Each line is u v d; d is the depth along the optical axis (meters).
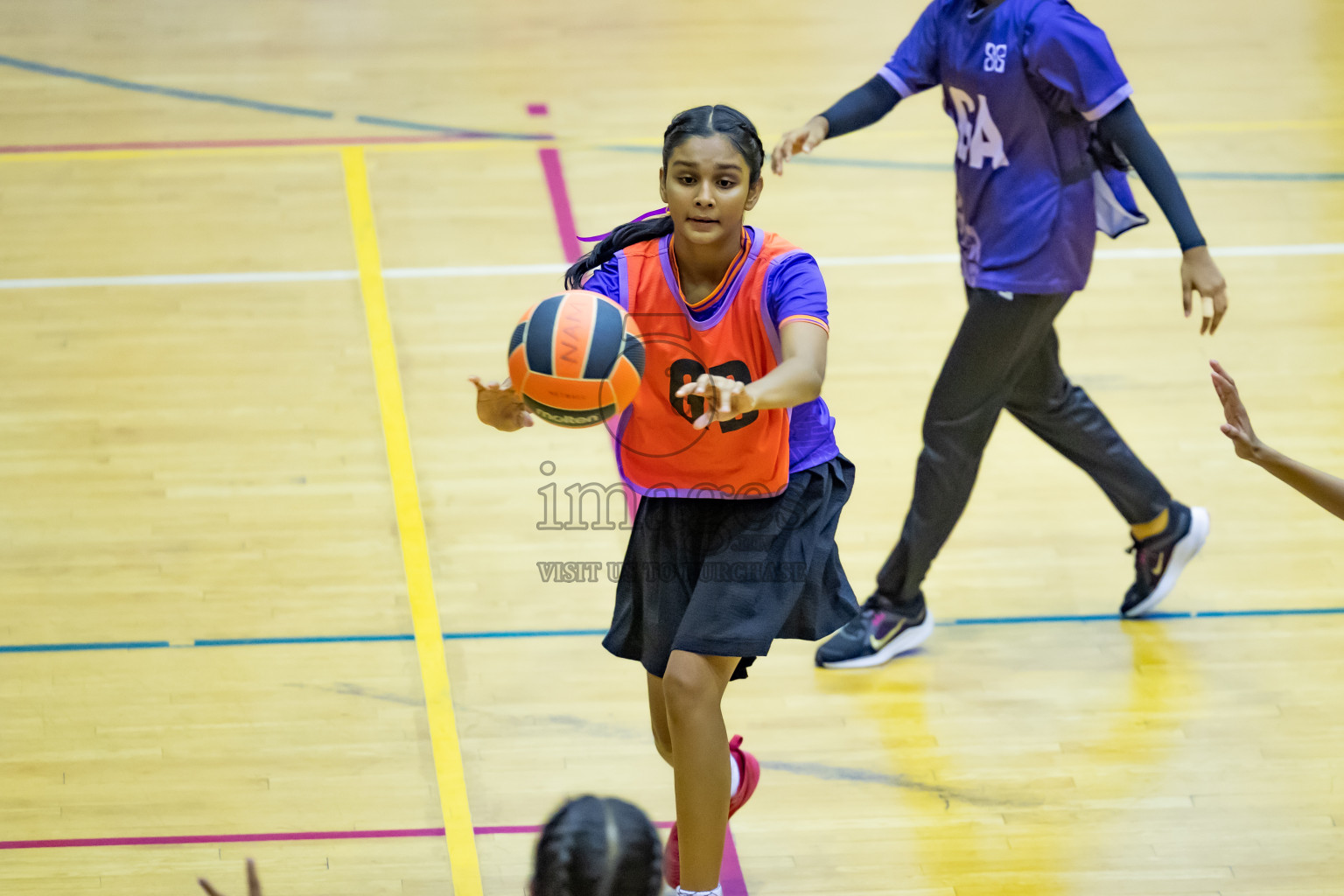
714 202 9.09
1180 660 14.34
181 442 17.47
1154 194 12.53
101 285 21.12
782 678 14.16
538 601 14.94
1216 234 23.33
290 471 16.97
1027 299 13.01
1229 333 20.47
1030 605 15.27
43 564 15.18
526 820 11.99
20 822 11.78
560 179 25.23
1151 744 13.14
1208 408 18.66
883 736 13.26
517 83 29.81
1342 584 15.43
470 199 24.39
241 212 23.66
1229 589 15.38
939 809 12.30
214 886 11.15
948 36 13.01
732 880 11.43
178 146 26.20
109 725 12.92
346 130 27.23
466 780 12.45
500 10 34.16
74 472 16.81
